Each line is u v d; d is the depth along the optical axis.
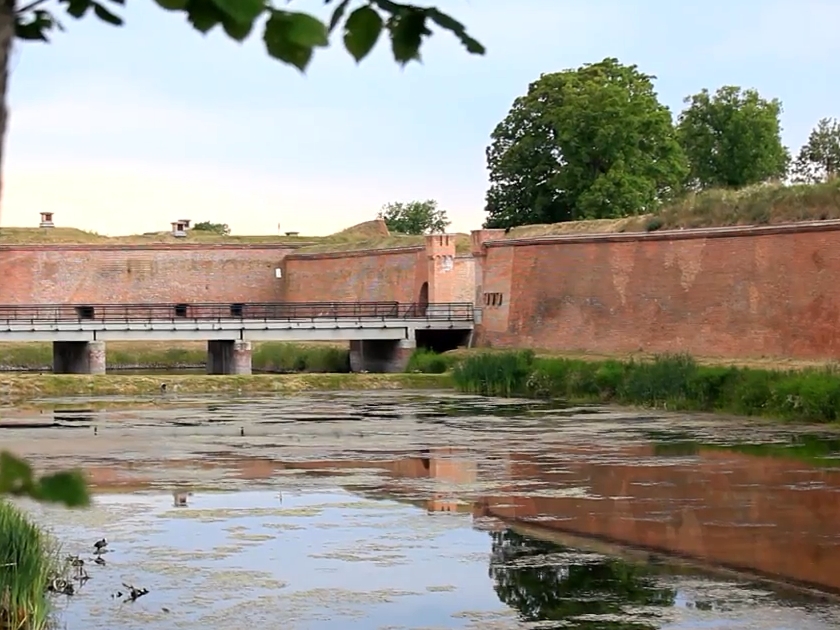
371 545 17.78
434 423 36.59
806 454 27.86
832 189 48.69
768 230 48.41
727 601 14.52
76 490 2.79
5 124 2.23
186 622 13.48
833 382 34.94
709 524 19.55
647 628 13.30
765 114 89.81
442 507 21.19
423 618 13.75
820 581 15.52
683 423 35.41
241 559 16.73
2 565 12.38
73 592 14.69
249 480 24.44
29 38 2.68
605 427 34.62
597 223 62.06
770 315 48.16
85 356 61.88
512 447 30.06
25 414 40.75
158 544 17.72
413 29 2.73
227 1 2.41
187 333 62.44
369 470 26.03
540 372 47.06
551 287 60.47
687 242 52.50
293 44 2.45
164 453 29.05
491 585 15.30
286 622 13.53
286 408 43.12
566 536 18.56
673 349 52.81
